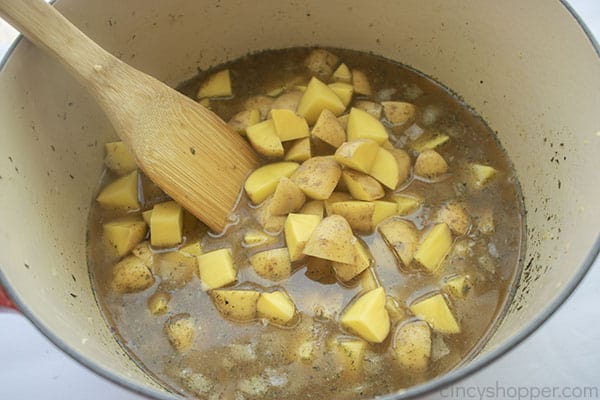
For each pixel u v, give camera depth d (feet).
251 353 1.44
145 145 1.50
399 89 1.80
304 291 1.49
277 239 1.54
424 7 1.70
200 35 1.77
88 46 1.45
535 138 1.60
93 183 1.66
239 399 1.40
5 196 1.36
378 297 1.43
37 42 1.42
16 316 1.51
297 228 1.49
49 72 1.51
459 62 1.74
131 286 1.53
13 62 1.41
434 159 1.63
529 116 1.62
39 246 1.43
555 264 1.39
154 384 1.38
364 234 1.54
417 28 1.75
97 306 1.53
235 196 1.59
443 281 1.51
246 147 1.64
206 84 1.81
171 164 1.52
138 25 1.67
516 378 1.43
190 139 1.55
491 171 1.65
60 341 1.20
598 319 1.47
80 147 1.62
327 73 1.82
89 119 1.64
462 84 1.76
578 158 1.44
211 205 1.56
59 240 1.52
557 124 1.53
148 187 1.65
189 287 1.51
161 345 1.47
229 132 1.62
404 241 1.51
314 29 1.82
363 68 1.83
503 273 1.54
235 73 1.84
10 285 1.22
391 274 1.51
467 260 1.54
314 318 1.46
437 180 1.64
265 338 1.45
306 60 1.84
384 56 1.83
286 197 1.53
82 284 1.53
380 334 1.41
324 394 1.40
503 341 1.22
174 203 1.60
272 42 1.84
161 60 1.77
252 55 1.86
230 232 1.57
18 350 1.49
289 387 1.41
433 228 1.55
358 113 1.66
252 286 1.50
